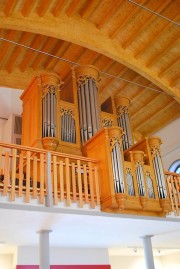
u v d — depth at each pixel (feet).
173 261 42.55
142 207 24.11
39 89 29.94
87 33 33.47
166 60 36.96
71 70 34.09
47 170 21.27
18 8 29.71
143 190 24.68
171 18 32.65
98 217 22.17
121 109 36.94
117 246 33.50
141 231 27.35
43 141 26.99
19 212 19.65
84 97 31.96
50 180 21.12
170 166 44.60
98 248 33.58
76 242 29.63
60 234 26.02
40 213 20.17
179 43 35.06
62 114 29.99
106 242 30.83
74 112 30.96
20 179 20.20
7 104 44.75
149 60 36.99
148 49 36.09
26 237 26.23
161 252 41.11
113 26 34.30
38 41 36.17
